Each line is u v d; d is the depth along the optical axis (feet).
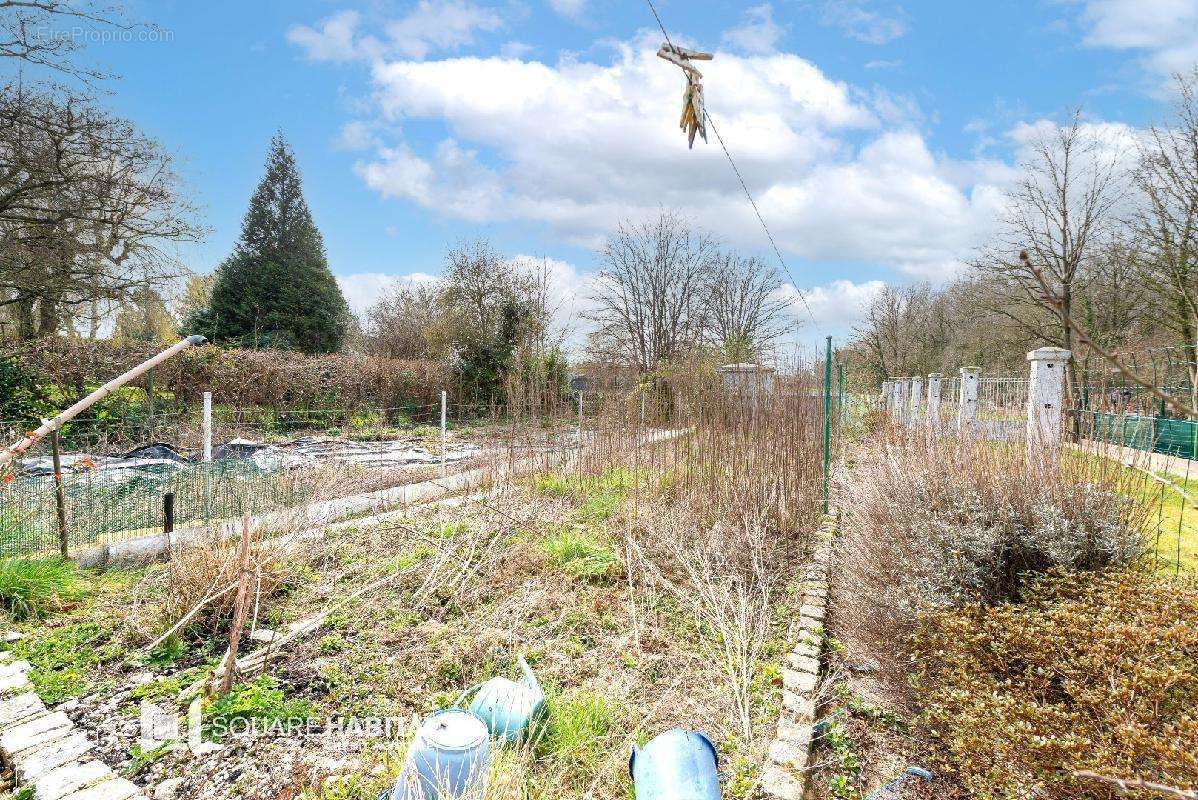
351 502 23.03
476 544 17.37
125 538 18.49
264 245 93.66
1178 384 15.06
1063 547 9.95
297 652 11.93
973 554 10.41
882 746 9.39
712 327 90.68
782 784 8.12
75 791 7.92
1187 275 39.99
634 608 13.61
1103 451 12.09
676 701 10.46
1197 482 15.72
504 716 8.93
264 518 16.93
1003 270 48.78
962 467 12.59
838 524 19.56
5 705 9.84
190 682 10.79
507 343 71.15
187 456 30.12
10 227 39.42
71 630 12.74
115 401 40.04
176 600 12.92
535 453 25.62
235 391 49.67
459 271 74.43
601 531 19.12
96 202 41.81
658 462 22.90
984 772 7.51
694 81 9.04
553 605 14.23
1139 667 6.98
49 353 38.14
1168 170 40.24
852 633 11.87
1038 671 7.79
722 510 18.49
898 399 42.06
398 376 62.95
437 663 11.43
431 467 32.86
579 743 9.10
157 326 52.19
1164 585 8.66
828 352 21.30
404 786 7.17
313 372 55.77
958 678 8.25
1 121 36.78
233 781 8.40
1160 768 6.24
